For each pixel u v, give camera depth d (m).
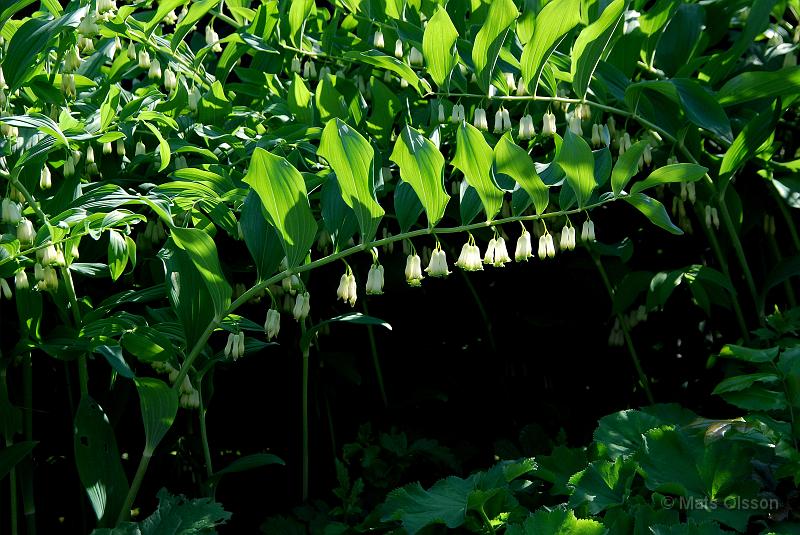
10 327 3.12
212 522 2.51
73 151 2.95
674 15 3.73
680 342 4.44
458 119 3.26
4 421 2.89
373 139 3.48
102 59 3.29
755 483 2.50
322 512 3.27
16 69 2.69
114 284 3.47
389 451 3.51
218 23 4.78
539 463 2.86
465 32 3.64
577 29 3.54
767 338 3.37
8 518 3.34
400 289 3.95
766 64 4.03
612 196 2.62
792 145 4.23
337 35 4.07
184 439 3.50
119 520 2.62
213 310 2.66
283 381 4.01
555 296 4.24
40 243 2.57
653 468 2.60
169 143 3.15
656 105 3.57
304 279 3.39
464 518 2.50
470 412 4.21
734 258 4.31
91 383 3.42
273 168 2.29
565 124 3.54
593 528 2.25
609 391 4.31
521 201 2.71
